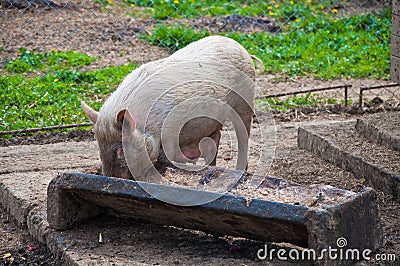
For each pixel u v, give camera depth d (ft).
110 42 44.93
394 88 37.01
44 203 21.04
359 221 16.44
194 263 16.74
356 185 22.48
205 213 16.58
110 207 18.63
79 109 32.32
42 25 47.11
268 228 16.24
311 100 34.42
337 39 45.68
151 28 48.06
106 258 17.20
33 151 27.02
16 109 32.07
